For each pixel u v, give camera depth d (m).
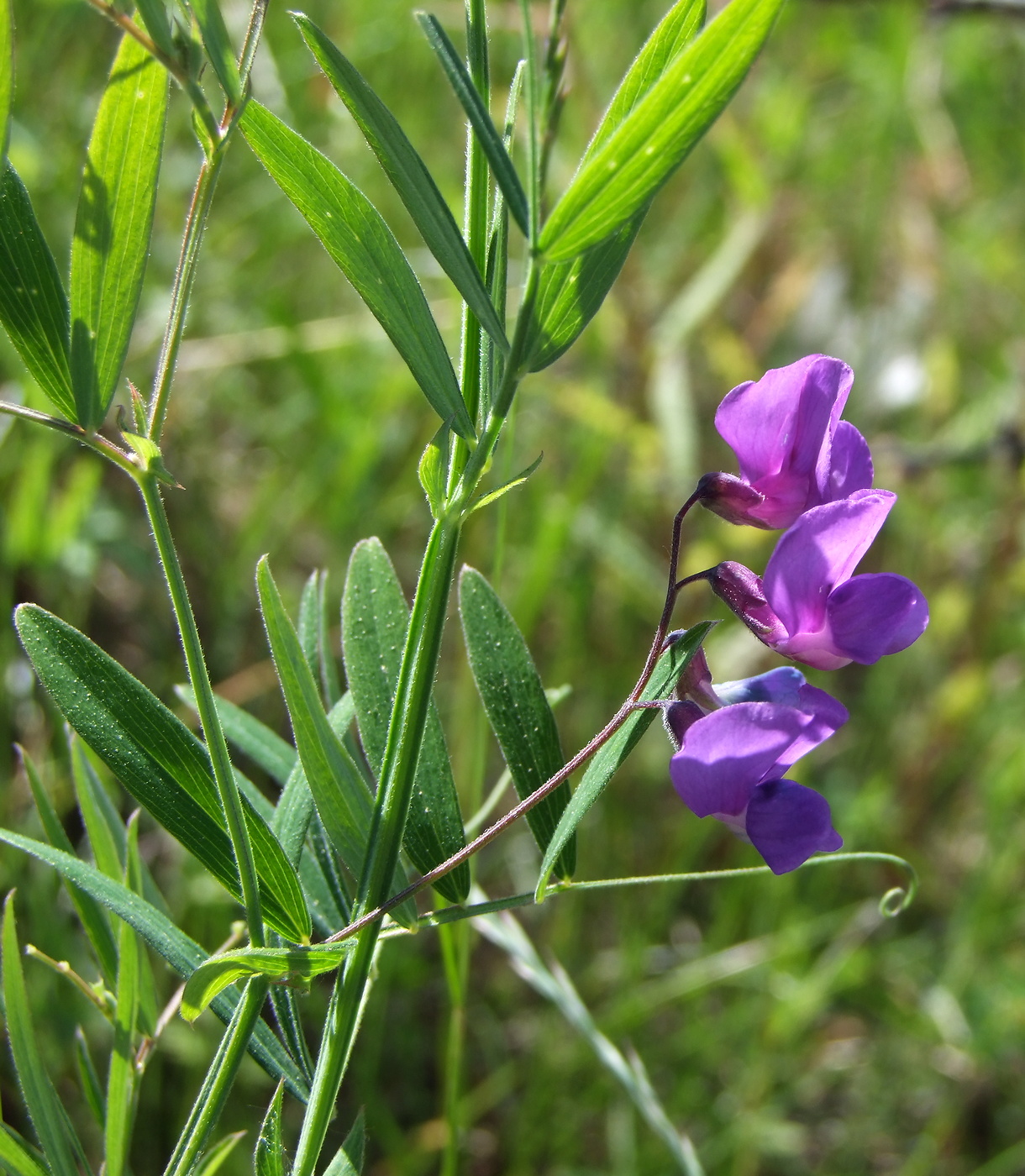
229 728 0.25
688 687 0.22
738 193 0.57
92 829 0.25
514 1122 0.39
